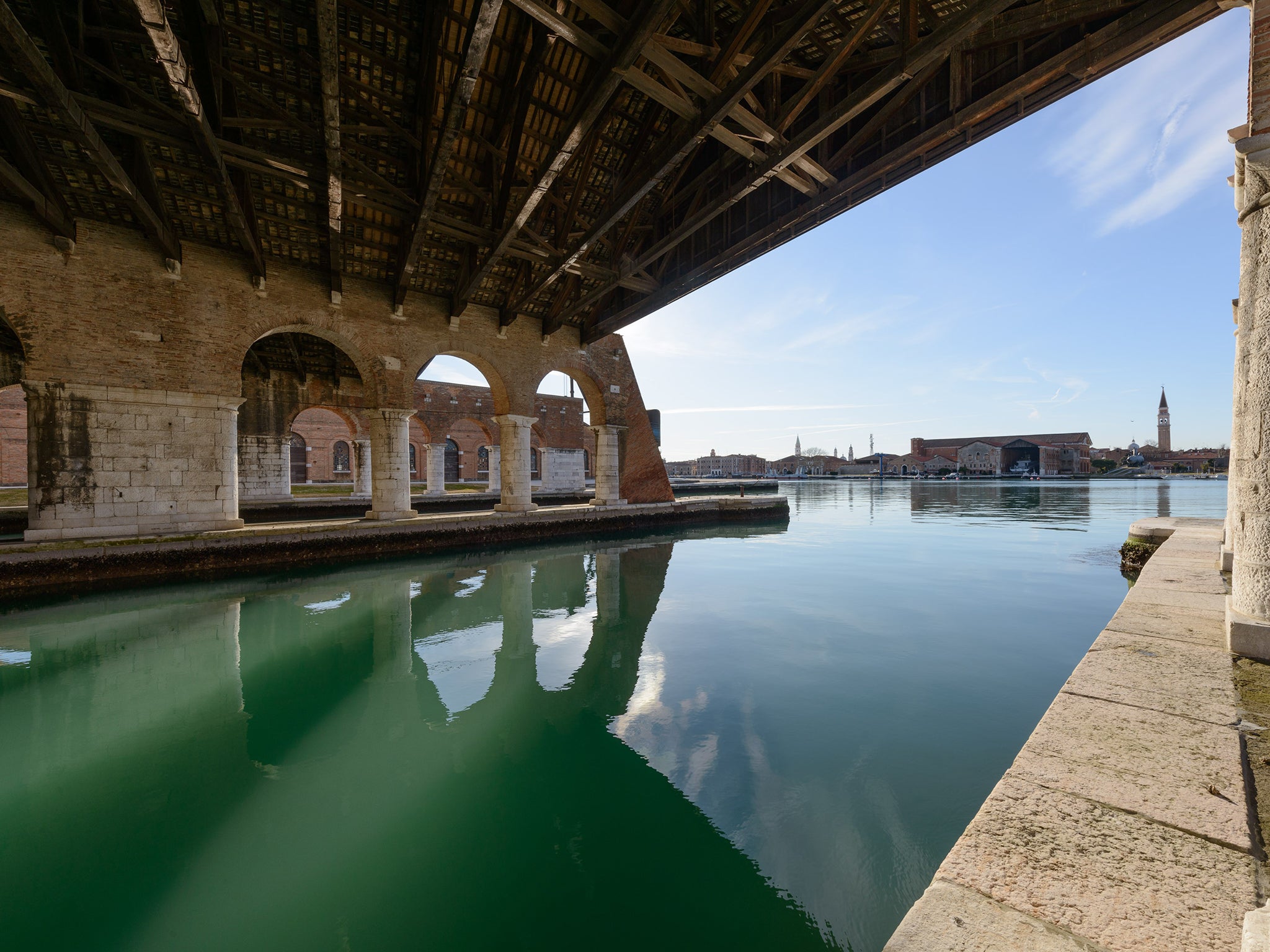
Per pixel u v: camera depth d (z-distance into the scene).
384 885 2.69
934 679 5.15
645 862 2.81
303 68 7.76
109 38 6.75
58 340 9.35
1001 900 1.41
